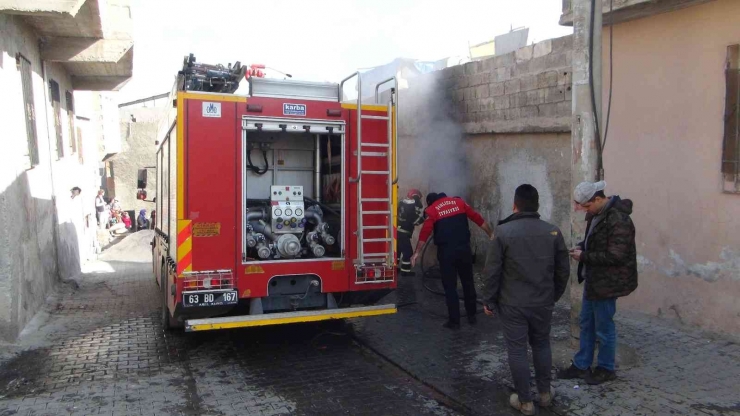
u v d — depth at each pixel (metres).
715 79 5.72
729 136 5.59
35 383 5.05
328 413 4.45
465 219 6.84
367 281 5.87
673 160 6.17
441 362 5.54
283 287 5.75
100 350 6.06
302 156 6.60
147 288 9.96
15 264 6.25
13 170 6.25
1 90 5.93
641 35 6.46
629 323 6.32
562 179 7.95
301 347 6.23
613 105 6.82
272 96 5.56
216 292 5.34
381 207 5.93
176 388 4.96
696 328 5.96
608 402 4.38
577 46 5.23
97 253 14.96
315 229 5.94
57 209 9.41
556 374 4.98
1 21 6.01
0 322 6.05
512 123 8.77
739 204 5.52
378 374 5.37
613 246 4.45
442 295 8.49
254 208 5.91
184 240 5.25
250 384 5.09
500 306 4.33
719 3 5.66
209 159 5.33
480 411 4.39
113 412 4.41
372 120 5.88
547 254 4.22
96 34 8.34
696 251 5.95
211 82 6.44
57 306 8.15
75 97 12.30
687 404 4.29
